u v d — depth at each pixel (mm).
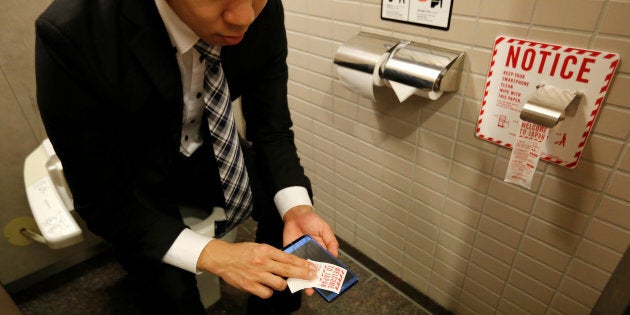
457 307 1285
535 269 1002
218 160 867
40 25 583
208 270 719
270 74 922
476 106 914
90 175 703
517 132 790
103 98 647
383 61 936
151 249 732
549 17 730
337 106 1276
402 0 937
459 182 1051
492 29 815
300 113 1445
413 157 1133
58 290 1448
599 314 760
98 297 1420
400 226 1315
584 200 834
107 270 1527
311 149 1494
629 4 639
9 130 1205
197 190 990
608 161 767
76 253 1519
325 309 1342
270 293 688
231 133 856
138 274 817
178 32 635
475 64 874
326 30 1162
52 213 996
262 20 803
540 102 730
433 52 898
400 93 906
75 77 606
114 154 734
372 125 1200
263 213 998
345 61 997
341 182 1451
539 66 777
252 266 698
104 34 612
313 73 1290
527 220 954
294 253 804
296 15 1231
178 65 703
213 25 538
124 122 728
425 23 919
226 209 953
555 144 823
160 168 827
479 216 1055
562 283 963
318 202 1627
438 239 1212
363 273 1475
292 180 932
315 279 754
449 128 998
